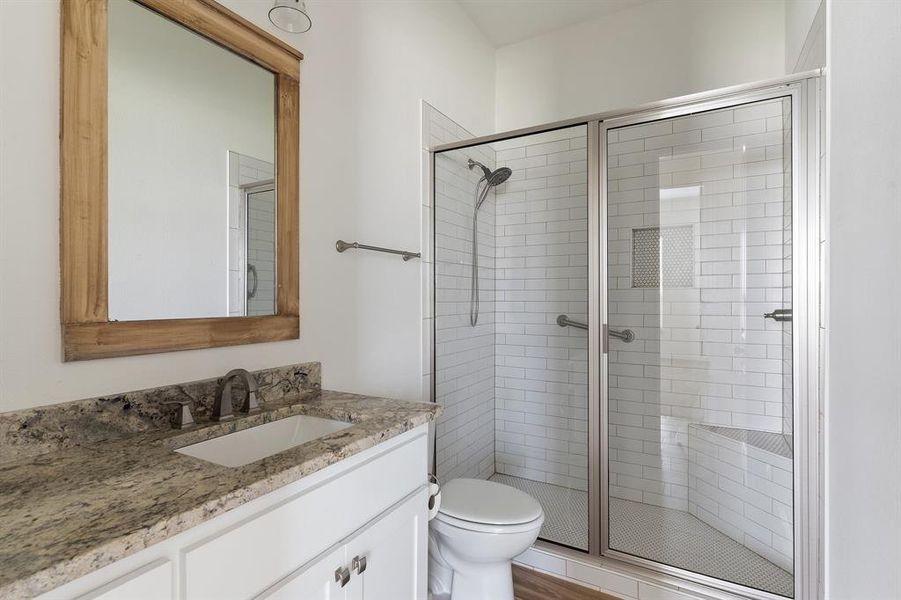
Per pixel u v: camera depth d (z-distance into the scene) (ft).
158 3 3.45
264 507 2.43
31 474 2.43
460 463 7.85
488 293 8.42
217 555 2.18
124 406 3.19
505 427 8.50
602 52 8.77
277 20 3.91
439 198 7.34
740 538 6.24
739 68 7.66
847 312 2.97
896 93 1.99
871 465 2.37
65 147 2.93
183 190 3.70
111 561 1.71
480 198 8.12
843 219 3.06
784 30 7.33
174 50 3.64
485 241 8.27
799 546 5.11
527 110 9.46
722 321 6.73
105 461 2.65
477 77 8.90
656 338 6.98
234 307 4.09
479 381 8.27
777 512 5.74
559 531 6.58
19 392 2.73
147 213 3.43
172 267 3.60
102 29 3.14
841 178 3.10
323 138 5.08
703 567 5.73
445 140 7.66
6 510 1.99
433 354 7.19
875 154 2.34
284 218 4.52
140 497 2.13
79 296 2.99
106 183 3.16
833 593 3.52
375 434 3.22
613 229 6.73
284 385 4.48
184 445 3.20
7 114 2.69
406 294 6.60
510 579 5.15
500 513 4.95
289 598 2.56
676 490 6.99
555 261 7.70
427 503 4.05
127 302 3.30
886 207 2.16
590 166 6.69
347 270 5.44
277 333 4.44
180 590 2.03
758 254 6.46
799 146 5.16
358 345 5.64
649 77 8.38
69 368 2.97
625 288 6.88
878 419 2.25
